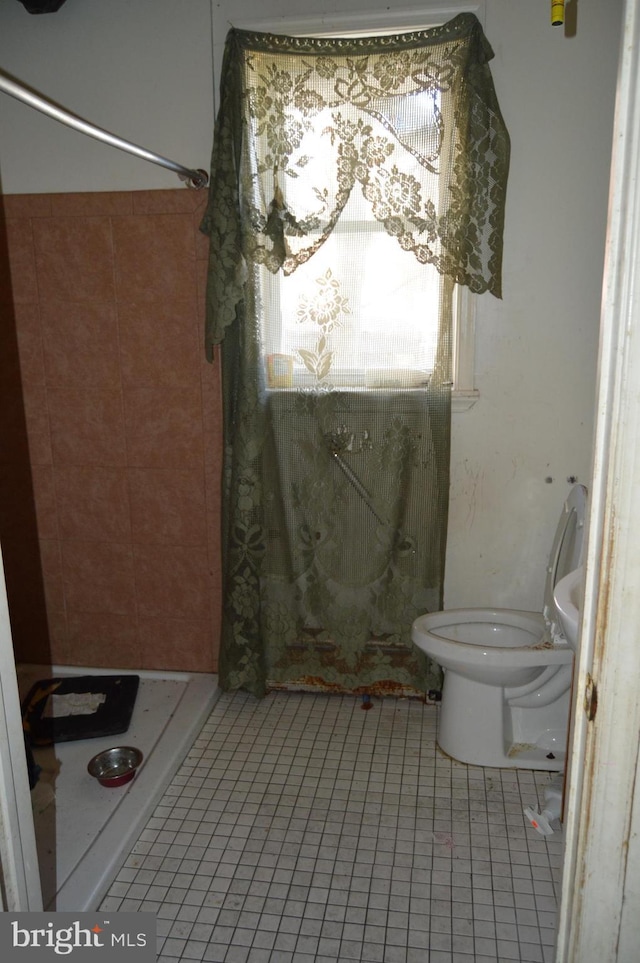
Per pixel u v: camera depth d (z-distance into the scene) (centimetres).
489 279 215
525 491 234
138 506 254
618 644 92
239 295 217
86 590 264
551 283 220
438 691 244
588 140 210
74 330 244
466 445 233
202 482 248
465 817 192
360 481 229
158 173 229
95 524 258
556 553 213
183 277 234
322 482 230
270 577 240
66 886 165
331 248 218
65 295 241
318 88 205
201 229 222
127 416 247
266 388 228
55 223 237
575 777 100
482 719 211
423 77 201
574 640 133
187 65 222
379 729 234
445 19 207
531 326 223
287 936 156
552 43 205
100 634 267
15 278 243
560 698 216
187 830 189
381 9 209
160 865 177
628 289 83
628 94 82
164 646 264
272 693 256
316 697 254
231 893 168
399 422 224
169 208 230
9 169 236
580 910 101
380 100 203
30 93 136
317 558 236
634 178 81
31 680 262
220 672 248
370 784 206
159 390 243
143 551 257
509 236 218
